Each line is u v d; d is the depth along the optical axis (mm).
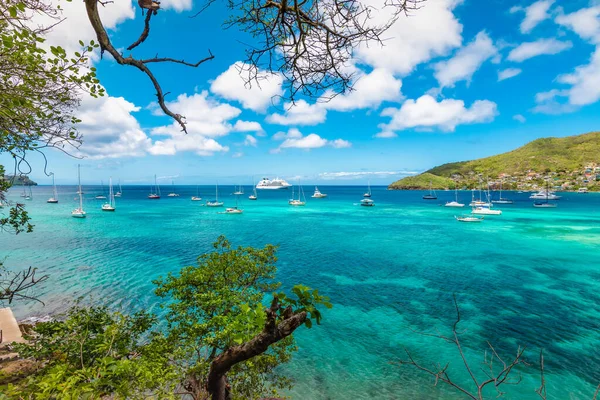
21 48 3820
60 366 3898
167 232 60094
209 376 5719
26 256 39062
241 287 11297
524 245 48500
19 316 21500
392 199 175125
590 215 88438
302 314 3949
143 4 2408
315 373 16219
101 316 8648
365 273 33469
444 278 31688
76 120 4980
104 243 48281
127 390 4160
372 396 14641
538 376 15703
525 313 22875
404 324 21453
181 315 10023
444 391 14977
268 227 68312
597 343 18609
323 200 168500
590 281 30422
